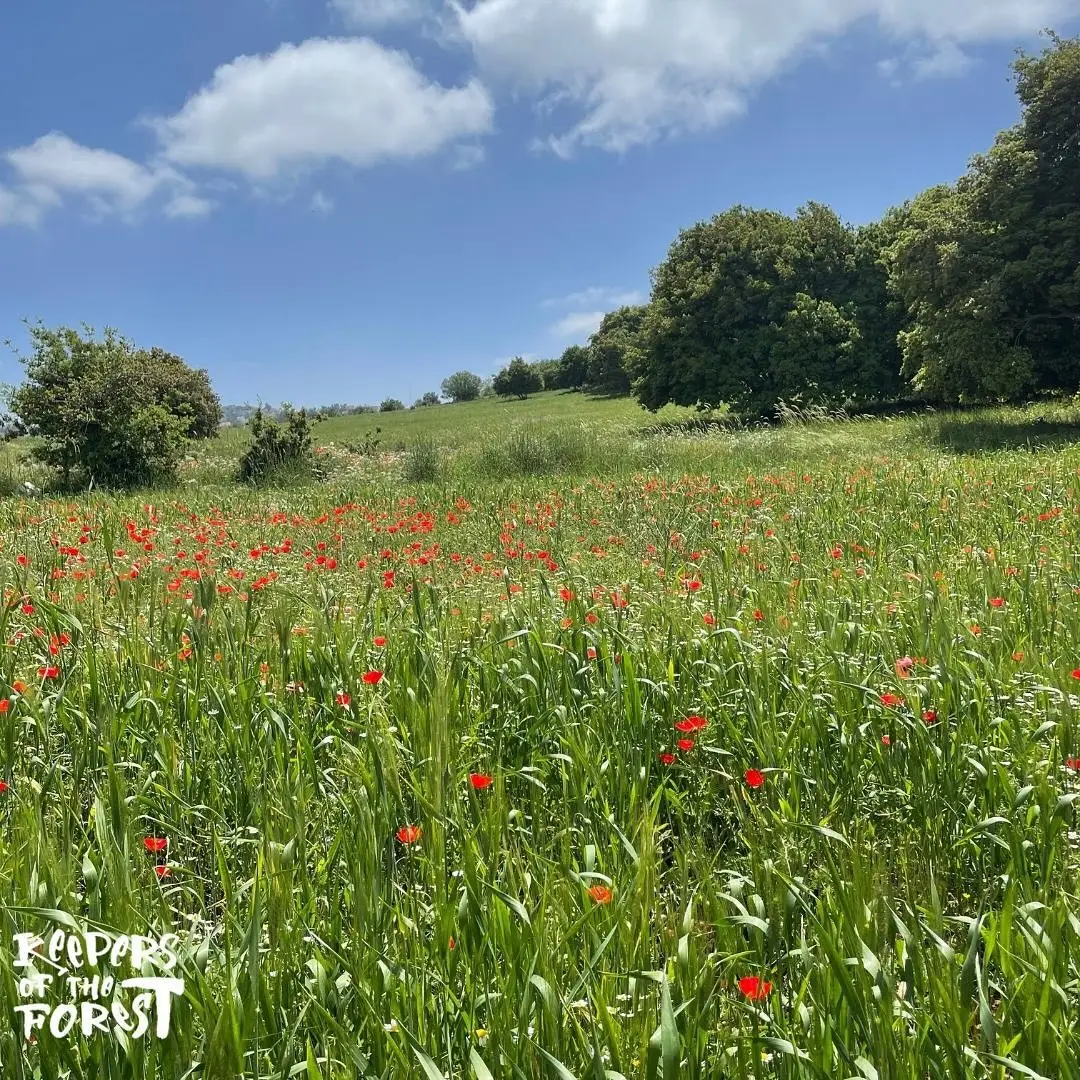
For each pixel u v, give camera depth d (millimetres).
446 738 3266
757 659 4219
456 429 45906
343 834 2955
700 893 2617
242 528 10805
